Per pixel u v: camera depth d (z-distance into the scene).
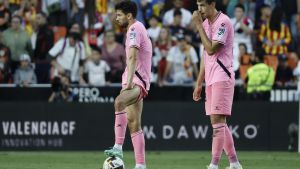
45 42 55.09
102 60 54.44
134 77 28.84
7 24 55.28
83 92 52.81
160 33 54.81
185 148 51.28
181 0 57.16
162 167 37.38
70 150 51.06
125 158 43.56
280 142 51.50
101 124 51.22
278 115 51.50
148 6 57.41
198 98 30.58
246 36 55.69
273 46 56.16
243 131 51.41
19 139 51.00
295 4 57.91
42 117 51.03
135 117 28.89
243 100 52.72
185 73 54.47
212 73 28.69
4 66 53.81
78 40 55.03
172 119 51.31
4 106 50.81
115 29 55.72
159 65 54.28
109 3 57.25
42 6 56.62
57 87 52.78
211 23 28.70
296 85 53.53
